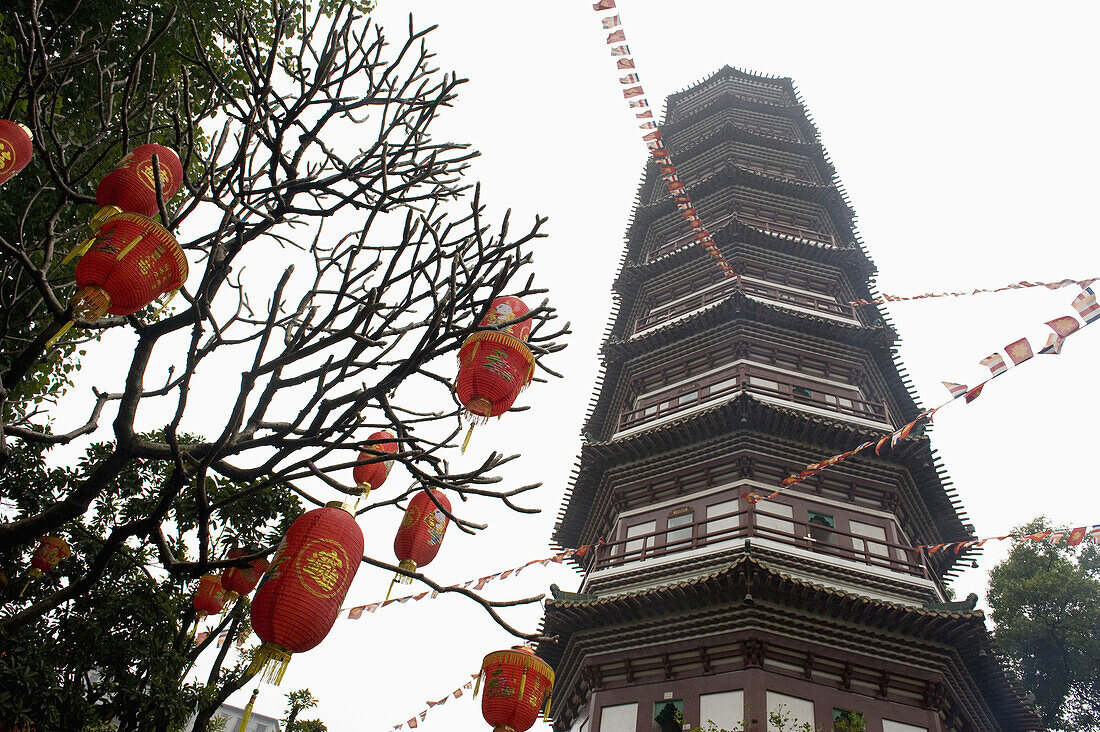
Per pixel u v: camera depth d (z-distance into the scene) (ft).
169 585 38.78
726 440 81.10
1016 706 71.56
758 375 90.27
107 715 33.22
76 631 33.45
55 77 29.45
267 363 22.93
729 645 64.54
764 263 106.93
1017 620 103.86
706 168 127.54
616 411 103.14
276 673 19.63
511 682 32.58
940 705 63.05
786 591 64.80
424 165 29.94
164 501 22.72
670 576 71.67
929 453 79.46
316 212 27.66
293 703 49.55
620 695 66.74
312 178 27.84
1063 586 103.19
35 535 23.17
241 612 38.01
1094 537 56.65
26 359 22.31
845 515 76.74
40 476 37.81
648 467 84.38
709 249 82.89
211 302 23.59
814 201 119.44
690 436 83.25
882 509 78.07
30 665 30.19
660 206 122.11
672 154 131.75
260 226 25.80
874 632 64.44
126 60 40.09
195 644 40.14
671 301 108.06
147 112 28.81
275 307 22.98
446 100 30.14
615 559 77.71
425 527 28.25
